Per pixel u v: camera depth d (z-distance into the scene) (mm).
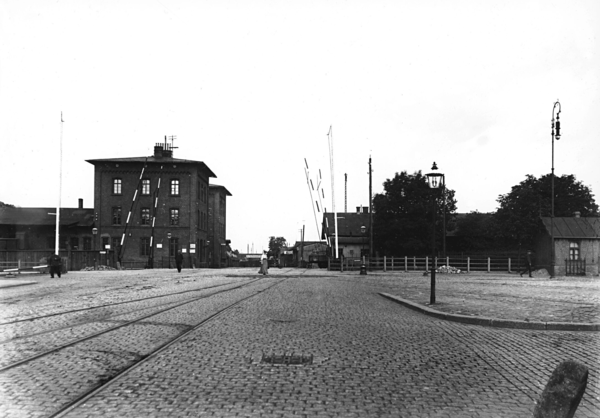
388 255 54812
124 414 5043
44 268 38281
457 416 5145
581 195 59469
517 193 52406
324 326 10828
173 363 7172
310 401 5527
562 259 45969
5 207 66625
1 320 11305
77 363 7117
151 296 17516
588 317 12086
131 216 63688
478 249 61406
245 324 10898
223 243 90312
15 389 5836
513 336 9961
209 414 5066
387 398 5684
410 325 11336
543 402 4547
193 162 64000
